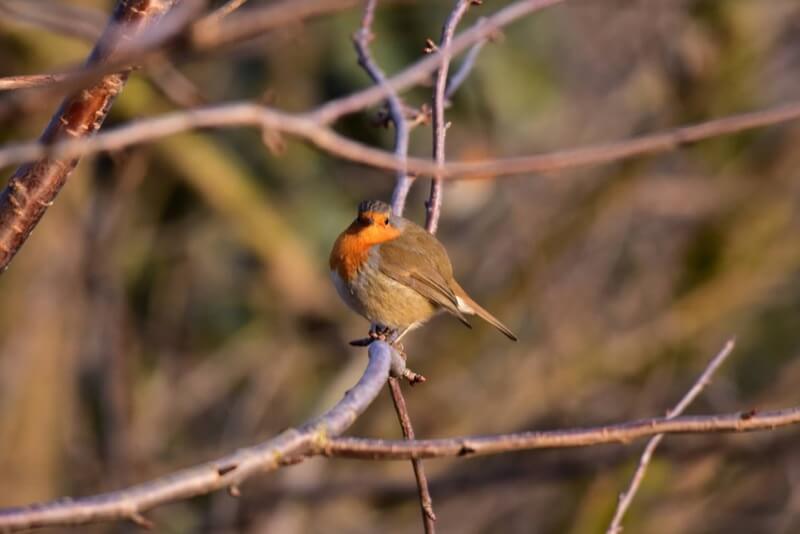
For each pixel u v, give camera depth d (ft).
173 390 44.57
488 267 47.03
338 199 41.98
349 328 42.37
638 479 17.99
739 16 45.39
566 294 47.55
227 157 39.11
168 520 42.34
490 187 43.86
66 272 39.81
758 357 47.91
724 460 44.06
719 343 47.11
